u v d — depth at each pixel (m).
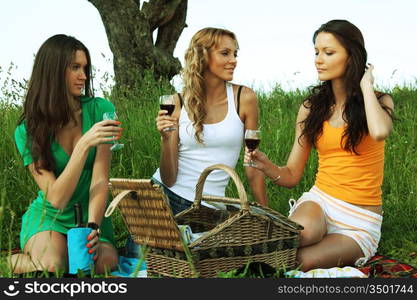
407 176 6.34
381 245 4.80
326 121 4.26
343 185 4.22
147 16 10.56
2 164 6.23
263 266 3.61
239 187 3.59
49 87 3.93
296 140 4.47
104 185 4.02
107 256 4.00
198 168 4.46
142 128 7.11
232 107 4.46
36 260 3.82
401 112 9.27
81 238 3.72
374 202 4.25
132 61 10.30
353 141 4.10
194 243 3.42
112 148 3.87
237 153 4.54
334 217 4.20
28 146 4.00
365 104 4.02
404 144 7.42
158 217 3.46
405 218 5.35
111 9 10.30
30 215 4.05
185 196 4.43
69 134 4.09
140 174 6.49
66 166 3.86
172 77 10.73
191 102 4.41
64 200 3.86
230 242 3.56
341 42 4.07
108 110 4.21
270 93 9.95
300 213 4.13
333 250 4.03
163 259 3.64
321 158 4.35
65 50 3.93
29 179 5.90
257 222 3.64
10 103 7.65
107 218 4.28
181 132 4.46
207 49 4.35
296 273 3.73
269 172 4.27
